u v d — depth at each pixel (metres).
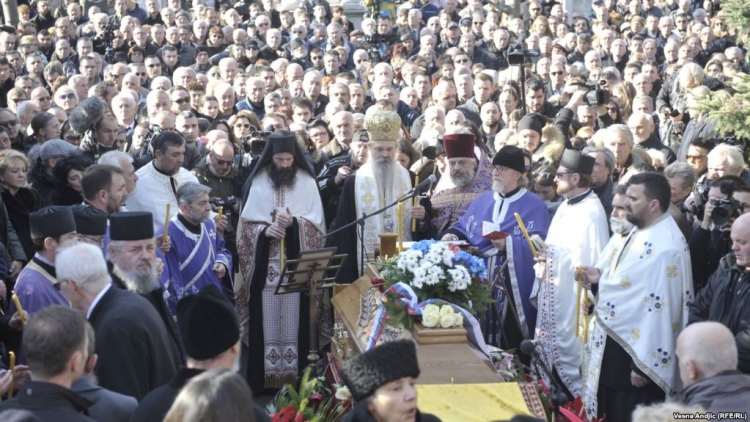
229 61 18.42
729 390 5.75
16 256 9.39
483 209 10.21
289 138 10.61
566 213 9.38
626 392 8.29
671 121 14.82
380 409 5.03
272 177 10.66
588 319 8.84
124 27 21.45
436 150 11.71
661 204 8.12
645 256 8.09
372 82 18.38
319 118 13.55
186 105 15.13
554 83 18.09
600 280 8.38
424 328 7.66
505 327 9.77
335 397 7.96
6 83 16.86
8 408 5.07
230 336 5.42
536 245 9.48
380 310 8.07
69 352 5.15
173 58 20.62
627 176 9.82
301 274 9.20
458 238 10.24
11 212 9.74
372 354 5.05
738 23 11.04
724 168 9.80
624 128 11.35
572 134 14.27
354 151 11.96
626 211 8.22
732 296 7.60
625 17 26.62
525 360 9.72
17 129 12.20
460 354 7.41
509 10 25.38
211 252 9.64
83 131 11.45
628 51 23.75
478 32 23.06
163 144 10.29
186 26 21.48
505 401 6.77
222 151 11.58
